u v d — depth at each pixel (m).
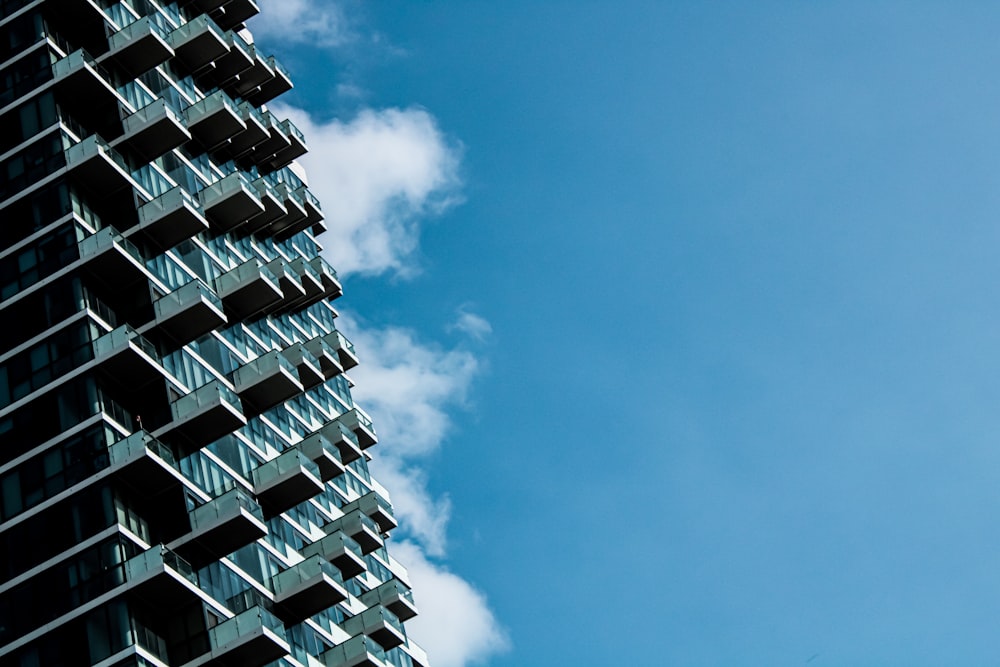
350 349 95.50
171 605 63.22
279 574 70.94
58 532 63.31
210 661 62.22
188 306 70.50
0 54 77.44
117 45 78.62
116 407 67.19
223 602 65.38
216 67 90.75
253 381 76.25
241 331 80.88
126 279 71.56
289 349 84.88
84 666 59.78
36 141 74.12
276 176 98.31
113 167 73.56
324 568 70.81
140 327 70.75
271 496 74.31
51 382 67.00
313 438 82.50
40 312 69.19
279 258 90.06
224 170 89.50
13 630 61.59
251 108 90.50
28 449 65.75
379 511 88.81
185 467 67.88
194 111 85.00
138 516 64.75
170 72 86.12
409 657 81.44
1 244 71.75
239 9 94.50
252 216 84.31
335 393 94.69
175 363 71.19
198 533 65.19
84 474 64.31
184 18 90.94
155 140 76.62
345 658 72.31
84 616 61.00
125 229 73.38
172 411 68.44
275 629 63.62
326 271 95.62
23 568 62.97
